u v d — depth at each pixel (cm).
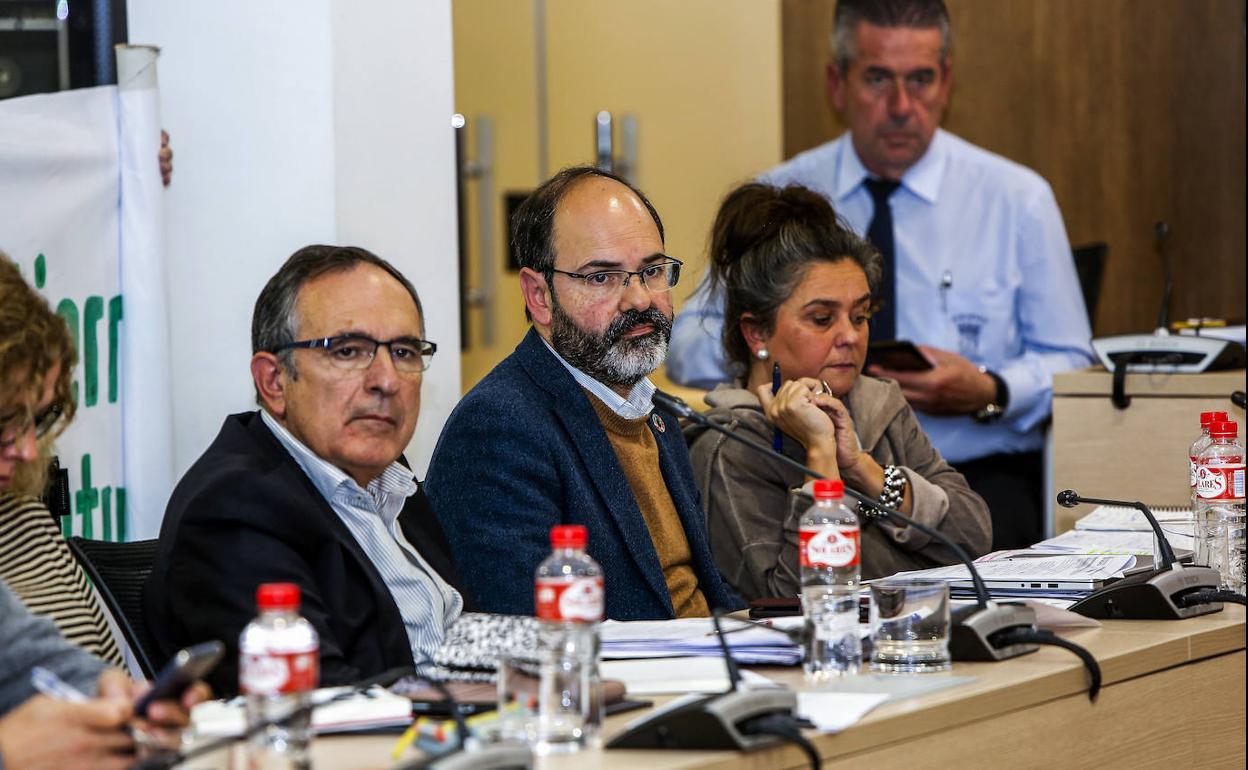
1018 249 783
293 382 354
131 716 246
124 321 458
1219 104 848
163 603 334
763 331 508
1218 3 843
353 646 341
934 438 727
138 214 456
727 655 293
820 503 327
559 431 420
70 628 326
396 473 380
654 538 437
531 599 397
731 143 1034
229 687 322
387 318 355
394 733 277
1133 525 500
